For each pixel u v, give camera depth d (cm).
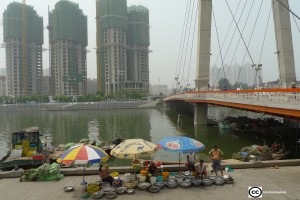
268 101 2594
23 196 1269
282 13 4381
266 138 3934
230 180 1368
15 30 19750
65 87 19675
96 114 11556
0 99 17775
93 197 1232
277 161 1652
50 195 1277
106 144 3606
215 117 8425
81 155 1225
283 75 4347
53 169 1537
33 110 15612
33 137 2747
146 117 9438
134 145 1334
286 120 4384
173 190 1300
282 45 4359
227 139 4122
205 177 1408
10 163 2450
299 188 1276
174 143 1372
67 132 6028
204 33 6112
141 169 1538
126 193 1277
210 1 6138
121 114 11181
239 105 3425
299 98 2067
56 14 19800
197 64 6266
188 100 6494
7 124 8219
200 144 1389
